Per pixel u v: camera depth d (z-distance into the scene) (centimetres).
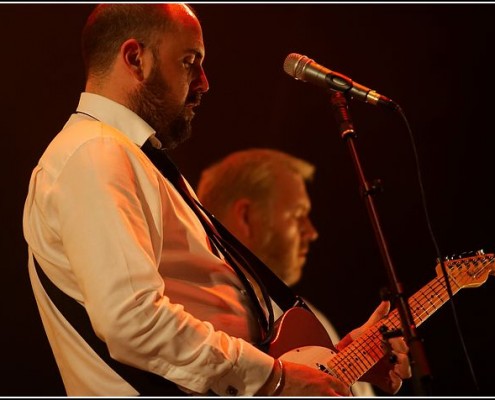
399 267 802
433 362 772
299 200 785
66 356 388
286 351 412
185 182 443
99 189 362
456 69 840
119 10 420
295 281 771
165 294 386
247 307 410
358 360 430
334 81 420
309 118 804
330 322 769
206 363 356
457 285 473
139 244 359
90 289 351
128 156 385
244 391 366
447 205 822
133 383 372
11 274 690
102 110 411
